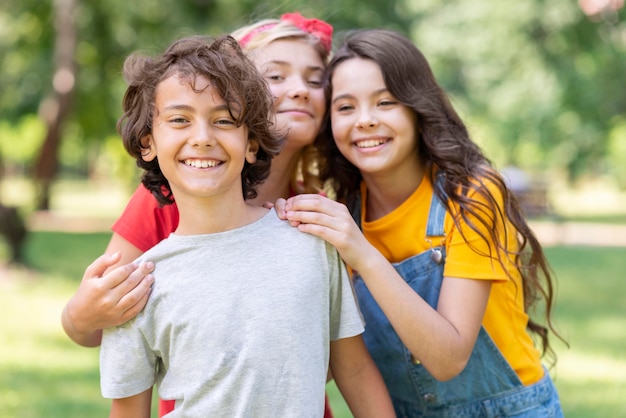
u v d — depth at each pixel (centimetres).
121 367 178
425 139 225
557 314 728
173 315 176
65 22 1393
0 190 2603
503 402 221
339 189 250
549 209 1565
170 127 178
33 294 855
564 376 517
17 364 556
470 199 211
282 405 173
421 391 222
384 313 203
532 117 1772
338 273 189
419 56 231
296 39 234
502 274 207
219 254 181
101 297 176
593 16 1590
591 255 1216
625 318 712
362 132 220
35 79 1596
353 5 1269
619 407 441
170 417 176
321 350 180
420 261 219
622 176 2484
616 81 1623
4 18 1584
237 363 172
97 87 1598
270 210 192
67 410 441
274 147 195
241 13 1361
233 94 178
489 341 220
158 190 197
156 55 191
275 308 176
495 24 1650
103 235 1473
